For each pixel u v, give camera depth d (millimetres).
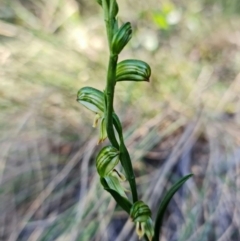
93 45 459
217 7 528
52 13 500
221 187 322
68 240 301
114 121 148
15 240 312
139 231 157
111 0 137
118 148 150
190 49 463
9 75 405
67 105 388
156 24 473
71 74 412
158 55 444
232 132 361
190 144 351
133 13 504
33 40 436
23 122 361
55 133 371
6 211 329
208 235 306
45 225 319
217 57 450
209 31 483
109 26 137
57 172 350
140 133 365
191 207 317
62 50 431
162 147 358
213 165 335
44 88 398
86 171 331
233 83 405
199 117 369
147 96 396
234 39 468
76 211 321
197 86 406
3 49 429
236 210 311
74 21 492
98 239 307
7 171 348
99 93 154
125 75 143
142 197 320
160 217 159
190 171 341
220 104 386
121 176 158
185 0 537
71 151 363
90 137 366
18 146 360
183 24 493
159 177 329
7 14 481
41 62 420
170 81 409
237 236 302
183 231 305
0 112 380
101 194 322
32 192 338
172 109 384
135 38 465
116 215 323
